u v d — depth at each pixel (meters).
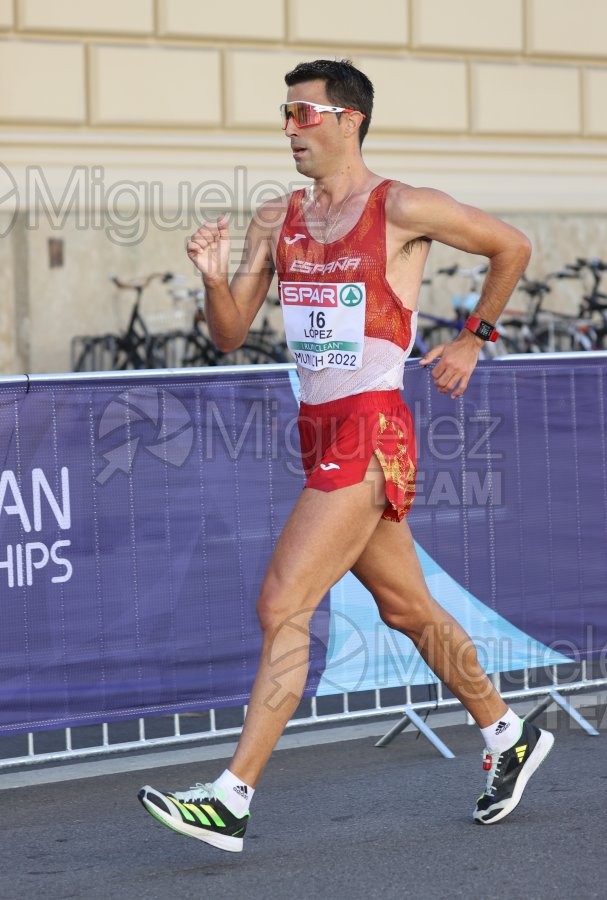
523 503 12.84
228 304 9.73
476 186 30.83
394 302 9.30
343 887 8.82
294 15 29.11
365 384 9.29
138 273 28.42
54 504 11.21
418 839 9.77
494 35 30.89
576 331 31.33
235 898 8.67
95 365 28.22
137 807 10.80
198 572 11.77
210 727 12.52
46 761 11.95
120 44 27.84
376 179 9.48
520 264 9.50
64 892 8.88
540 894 8.59
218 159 28.72
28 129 27.30
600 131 32.00
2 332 27.59
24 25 27.03
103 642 11.43
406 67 30.25
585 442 13.09
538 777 11.25
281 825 10.21
